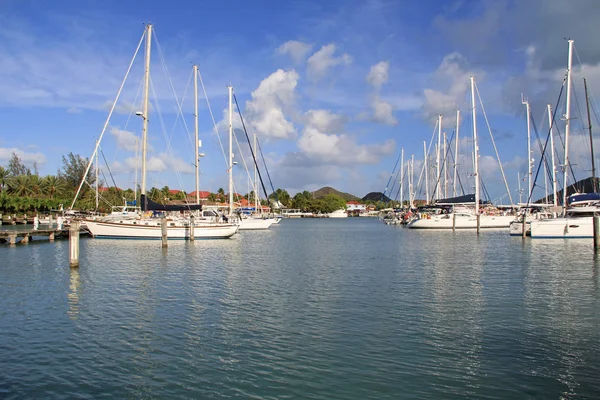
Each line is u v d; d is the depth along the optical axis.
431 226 69.25
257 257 34.56
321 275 25.53
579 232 47.31
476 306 18.05
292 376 11.44
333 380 11.21
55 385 10.97
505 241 47.47
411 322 15.84
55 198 96.69
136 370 11.81
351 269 27.83
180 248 40.72
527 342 13.79
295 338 14.17
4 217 82.19
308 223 129.25
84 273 25.95
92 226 47.16
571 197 48.03
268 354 12.85
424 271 26.91
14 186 93.00
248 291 20.97
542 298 19.38
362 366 12.02
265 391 10.68
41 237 51.47
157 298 19.48
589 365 12.06
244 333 14.66
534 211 67.38
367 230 81.50
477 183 65.19
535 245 42.22
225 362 12.30
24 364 12.19
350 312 17.16
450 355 12.76
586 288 21.44
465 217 67.12
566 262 30.31
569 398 10.33
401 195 107.31
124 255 34.97
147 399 10.32
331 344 13.63
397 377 11.37
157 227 47.00
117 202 94.12
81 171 118.50
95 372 11.70
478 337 14.24
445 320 16.08
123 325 15.52
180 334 14.57
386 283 22.92
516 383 11.04
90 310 17.47
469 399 10.28
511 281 23.31
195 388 10.84
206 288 21.66
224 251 38.81
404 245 45.22
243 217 76.94
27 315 16.77
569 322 15.80
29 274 25.48
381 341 13.89
